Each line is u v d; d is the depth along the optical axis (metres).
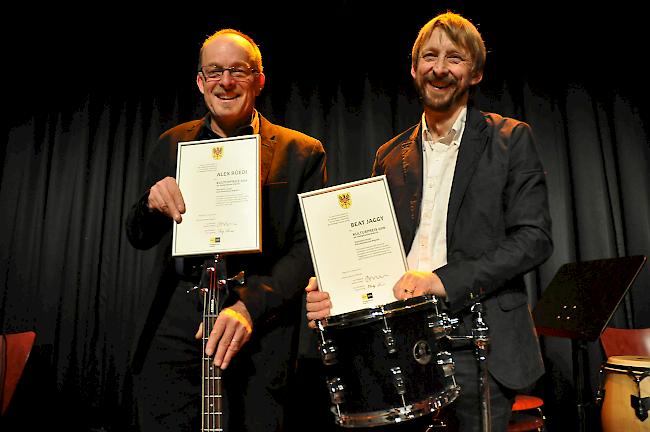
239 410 1.35
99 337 3.42
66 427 3.28
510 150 1.45
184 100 3.71
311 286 1.41
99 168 3.63
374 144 3.49
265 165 1.54
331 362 1.26
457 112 1.61
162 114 3.71
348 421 1.24
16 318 3.47
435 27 1.59
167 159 1.58
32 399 3.31
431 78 1.55
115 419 3.27
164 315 1.44
